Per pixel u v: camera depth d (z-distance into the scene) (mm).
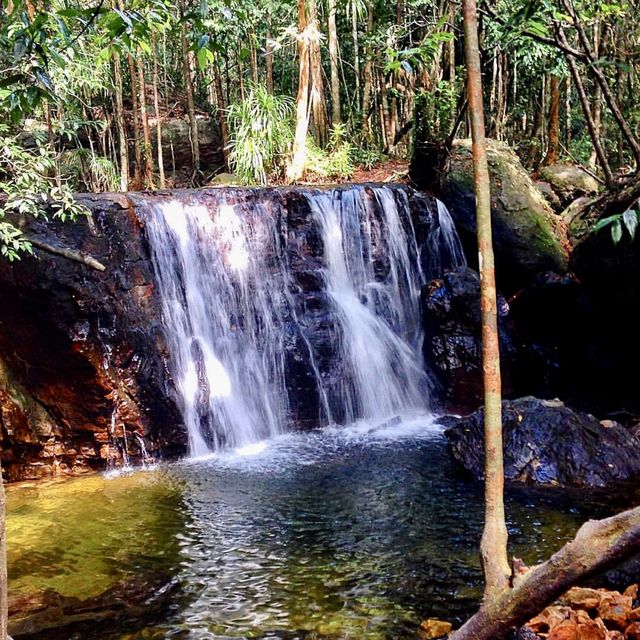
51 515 5105
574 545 1804
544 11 5371
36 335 6160
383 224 8664
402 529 4648
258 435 7277
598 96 10641
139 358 6586
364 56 13766
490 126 12141
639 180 6250
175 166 13453
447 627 3361
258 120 10578
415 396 8250
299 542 4500
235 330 7473
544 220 9164
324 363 7844
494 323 2250
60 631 3455
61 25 2773
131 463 6535
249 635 3381
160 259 6918
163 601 3758
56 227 6121
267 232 7840
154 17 2994
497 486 2205
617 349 7969
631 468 5352
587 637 2875
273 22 13438
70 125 9852
